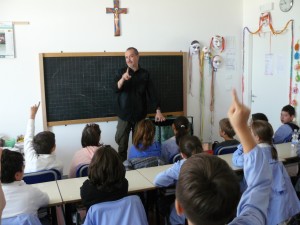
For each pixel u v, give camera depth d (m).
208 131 5.46
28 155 2.76
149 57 4.88
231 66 5.50
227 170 0.78
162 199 2.77
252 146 0.98
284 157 3.15
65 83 4.47
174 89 5.11
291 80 4.62
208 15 5.21
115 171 1.88
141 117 4.32
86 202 1.88
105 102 4.72
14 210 1.85
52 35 4.34
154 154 3.17
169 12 4.94
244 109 0.87
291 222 2.74
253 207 0.94
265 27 5.02
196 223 0.77
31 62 4.29
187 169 0.79
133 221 1.84
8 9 4.11
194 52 5.12
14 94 4.27
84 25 4.48
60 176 2.81
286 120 3.98
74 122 4.59
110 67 4.67
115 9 4.59
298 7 4.44
